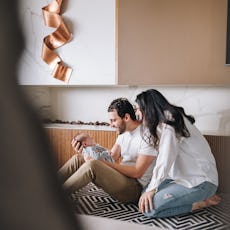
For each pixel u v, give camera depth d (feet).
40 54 10.09
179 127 6.94
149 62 8.98
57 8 9.69
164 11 8.78
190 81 8.79
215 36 8.52
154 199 6.88
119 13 9.09
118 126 7.64
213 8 8.46
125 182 7.27
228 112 9.66
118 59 9.21
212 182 7.14
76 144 7.73
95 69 9.60
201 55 8.65
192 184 6.96
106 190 7.23
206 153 7.21
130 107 7.66
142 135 7.36
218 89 9.73
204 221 6.79
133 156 7.63
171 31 8.79
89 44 9.59
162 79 8.95
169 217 7.01
